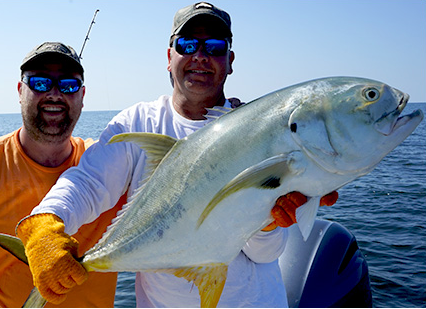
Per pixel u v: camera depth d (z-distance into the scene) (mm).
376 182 15891
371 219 10086
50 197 2680
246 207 2352
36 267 2332
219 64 3096
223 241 2436
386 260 7184
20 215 3420
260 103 2434
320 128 2273
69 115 3473
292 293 4047
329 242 4285
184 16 3070
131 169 3059
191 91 3086
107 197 2953
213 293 2551
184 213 2443
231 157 2375
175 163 2520
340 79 2377
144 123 3195
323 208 11453
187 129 3143
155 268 2561
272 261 3152
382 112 2240
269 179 2297
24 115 3396
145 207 2535
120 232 2551
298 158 2289
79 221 2748
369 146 2254
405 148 31516
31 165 3463
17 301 3281
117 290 5895
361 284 4191
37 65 3355
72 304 3324
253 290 3082
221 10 3182
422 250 7637
